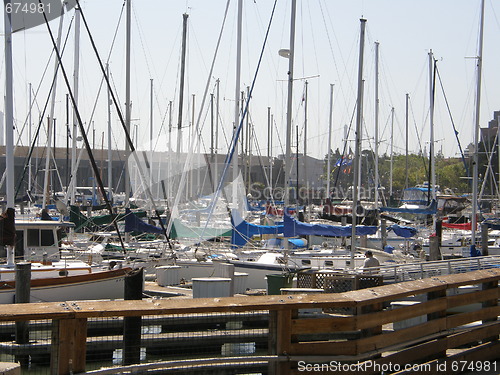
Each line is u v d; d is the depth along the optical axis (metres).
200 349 10.58
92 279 19.20
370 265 19.16
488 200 59.34
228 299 6.22
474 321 8.53
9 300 17.73
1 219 17.30
